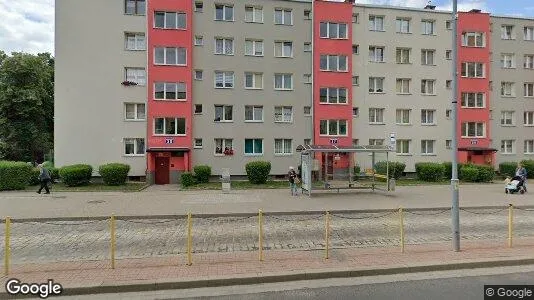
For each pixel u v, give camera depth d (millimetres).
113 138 31109
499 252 9117
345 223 13805
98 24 31000
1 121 36188
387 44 36406
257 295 6758
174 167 31672
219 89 32906
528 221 14125
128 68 31500
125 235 11898
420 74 37000
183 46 31812
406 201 19562
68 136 30594
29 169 25344
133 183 29281
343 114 34812
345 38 34938
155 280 7199
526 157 39594
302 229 12719
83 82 30781
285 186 27453
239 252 9477
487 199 20297
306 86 34500
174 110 31641
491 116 38875
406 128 36594
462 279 7578
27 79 37531
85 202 19266
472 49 38000
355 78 35938
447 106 37438
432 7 37812
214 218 15141
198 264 8297
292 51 34312
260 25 33688
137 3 31672
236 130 33125
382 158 35062
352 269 7828
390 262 8328
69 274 7660
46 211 16328
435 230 12508
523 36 39812
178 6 31781
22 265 8375
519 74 39625
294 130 34188
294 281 7508
